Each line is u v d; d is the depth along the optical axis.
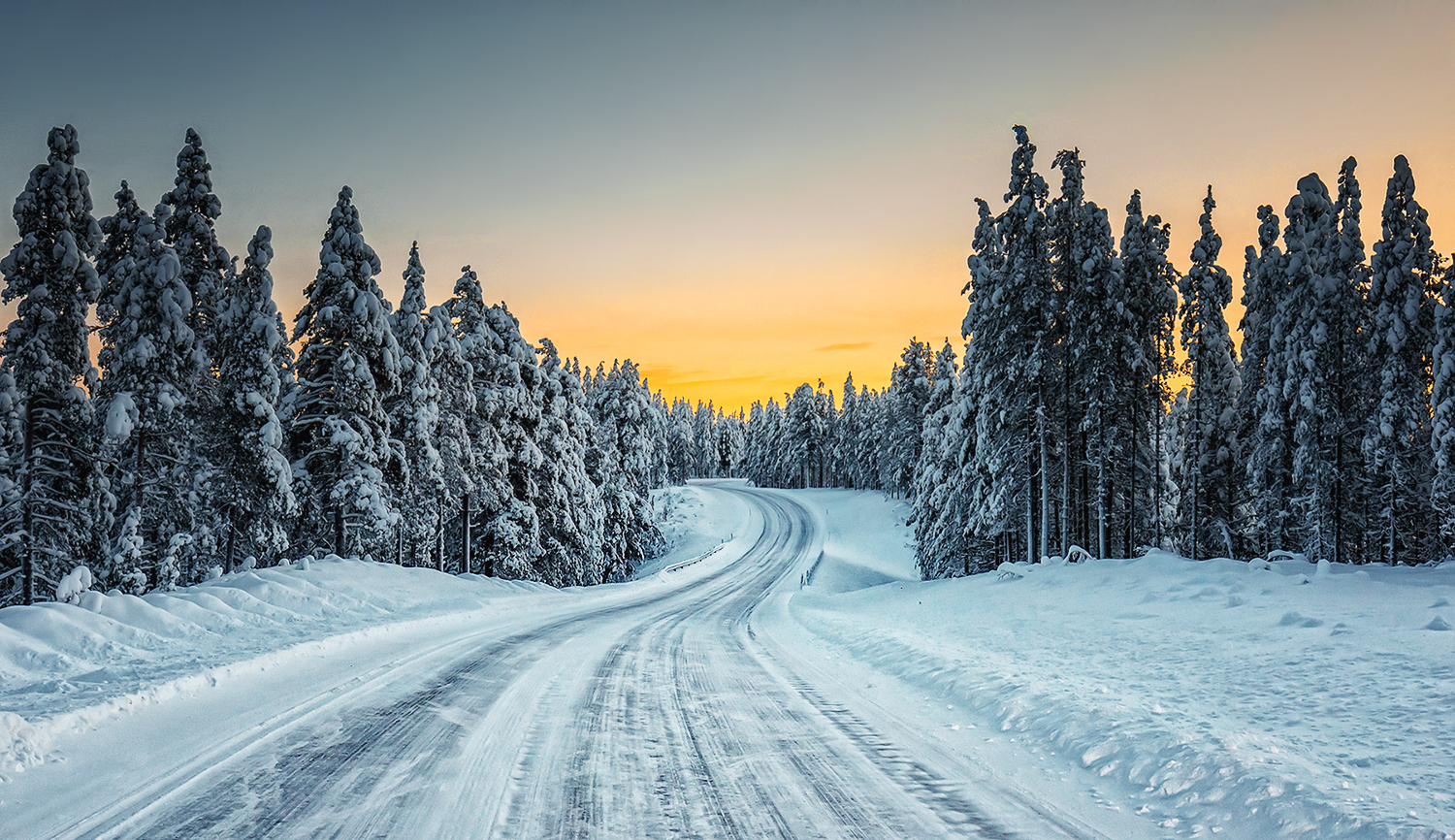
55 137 21.55
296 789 4.88
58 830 4.10
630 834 4.28
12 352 20.73
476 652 11.75
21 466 21.14
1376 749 5.45
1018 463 28.53
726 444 159.75
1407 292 29.23
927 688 9.12
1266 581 15.15
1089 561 21.69
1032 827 4.48
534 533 33.91
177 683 7.43
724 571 50.56
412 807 4.62
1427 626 10.12
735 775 5.44
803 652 13.44
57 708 6.18
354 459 24.47
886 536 69.00
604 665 10.89
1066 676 8.68
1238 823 4.45
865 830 4.40
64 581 12.85
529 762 5.65
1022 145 27.47
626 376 56.78
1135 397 28.36
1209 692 7.55
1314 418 29.92
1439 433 28.17
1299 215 31.28
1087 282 26.81
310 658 10.09
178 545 22.44
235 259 25.00
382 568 22.31
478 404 32.22
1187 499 37.09
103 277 24.44
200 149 25.34
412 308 28.83
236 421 22.97
